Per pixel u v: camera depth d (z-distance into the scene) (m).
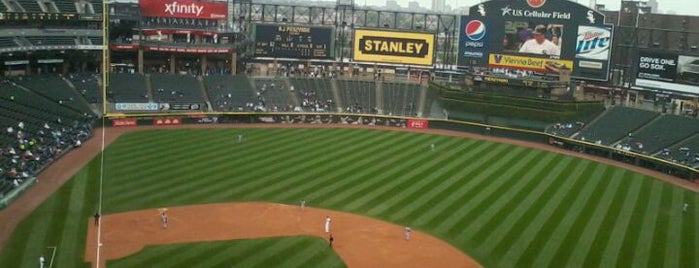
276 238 42.16
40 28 85.88
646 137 78.69
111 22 93.75
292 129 83.38
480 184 57.91
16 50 77.44
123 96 85.62
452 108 93.00
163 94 89.06
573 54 93.69
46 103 75.69
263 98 93.12
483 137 85.50
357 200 51.22
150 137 73.25
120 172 56.59
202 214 46.28
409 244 42.31
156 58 100.06
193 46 96.88
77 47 85.94
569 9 92.81
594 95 98.62
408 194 53.44
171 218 45.06
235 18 111.94
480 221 47.25
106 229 42.25
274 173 58.34
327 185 55.12
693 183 65.75
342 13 116.31
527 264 39.56
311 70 108.38
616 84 98.62
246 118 87.69
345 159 65.62
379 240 42.78
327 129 84.69
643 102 96.06
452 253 41.06
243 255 39.00
